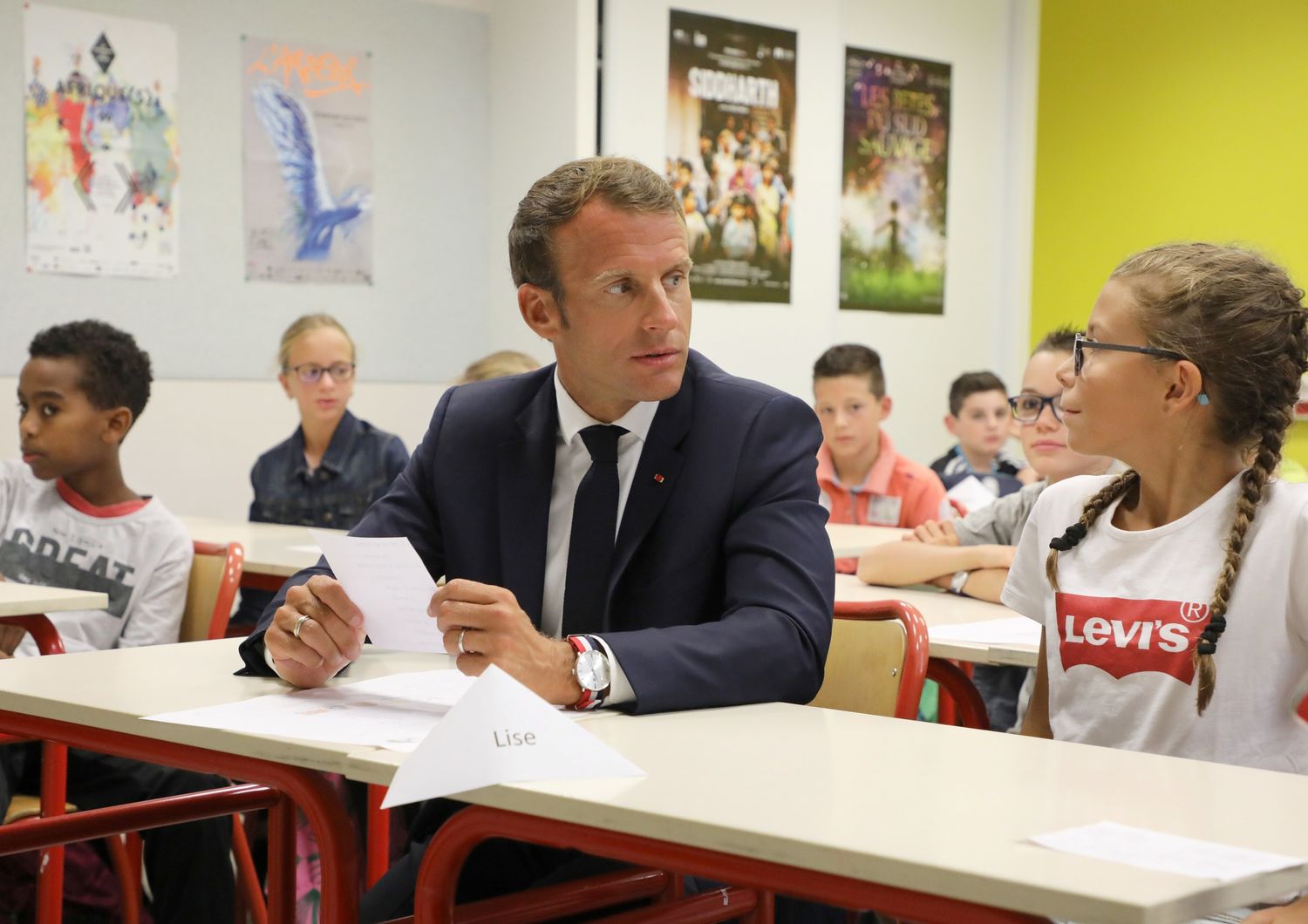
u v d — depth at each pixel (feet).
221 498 15.52
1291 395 5.06
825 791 3.42
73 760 8.07
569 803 3.35
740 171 17.43
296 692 4.64
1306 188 18.22
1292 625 4.83
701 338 17.20
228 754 4.22
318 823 4.09
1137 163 19.93
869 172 18.83
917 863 2.85
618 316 4.83
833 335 18.58
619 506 5.17
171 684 4.76
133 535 8.87
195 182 15.34
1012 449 19.97
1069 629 5.26
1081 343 5.24
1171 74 19.49
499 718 3.62
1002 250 20.49
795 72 17.89
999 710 9.43
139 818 5.10
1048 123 20.81
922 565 8.27
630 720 4.25
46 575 8.83
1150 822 3.18
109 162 14.75
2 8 14.06
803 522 5.02
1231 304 4.97
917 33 19.25
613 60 16.26
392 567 4.35
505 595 4.33
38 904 7.11
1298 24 18.24
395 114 16.76
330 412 13.50
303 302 16.19
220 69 15.46
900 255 19.29
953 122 19.77
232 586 8.52
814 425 5.31
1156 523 5.24
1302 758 4.78
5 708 4.64
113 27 14.71
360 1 16.42
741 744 3.92
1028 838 3.01
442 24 17.04
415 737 3.97
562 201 4.87
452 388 5.81
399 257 16.90
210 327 15.51
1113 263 20.22
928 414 19.86
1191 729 4.91
